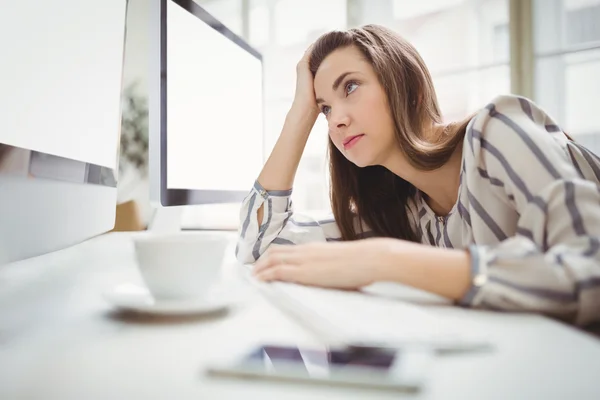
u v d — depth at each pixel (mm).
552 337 239
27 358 214
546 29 1456
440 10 1574
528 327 260
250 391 170
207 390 171
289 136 835
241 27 1903
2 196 387
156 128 765
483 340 224
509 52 1486
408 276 346
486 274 323
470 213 561
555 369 189
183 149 852
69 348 229
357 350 210
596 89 1405
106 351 224
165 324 279
